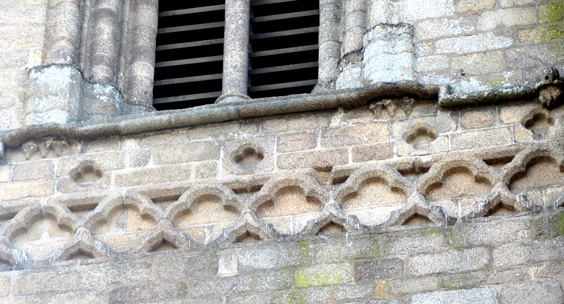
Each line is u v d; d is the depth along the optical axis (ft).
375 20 55.83
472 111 52.75
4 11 59.41
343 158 52.70
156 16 61.67
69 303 51.11
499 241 49.39
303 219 51.75
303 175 52.34
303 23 61.26
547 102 52.06
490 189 50.96
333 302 49.32
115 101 57.88
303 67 59.41
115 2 60.59
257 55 59.77
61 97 56.34
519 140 51.72
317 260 50.29
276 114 54.24
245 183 52.70
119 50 59.82
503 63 54.08
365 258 50.01
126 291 50.98
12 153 55.36
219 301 50.11
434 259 49.47
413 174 51.96
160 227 52.11
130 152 54.54
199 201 52.85
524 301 48.01
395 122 53.16
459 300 48.44
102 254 51.98
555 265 48.49
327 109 53.93
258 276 50.37
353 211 51.49
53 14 59.16
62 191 53.98
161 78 61.00
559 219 49.42
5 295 51.70
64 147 55.11
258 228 51.37
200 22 62.49
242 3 60.29
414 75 54.13
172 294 50.62
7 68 57.77
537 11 55.06
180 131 54.75
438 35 55.16
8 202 53.88
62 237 53.11
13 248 52.70
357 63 55.72
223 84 58.39
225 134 54.34
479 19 55.26
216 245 51.37
